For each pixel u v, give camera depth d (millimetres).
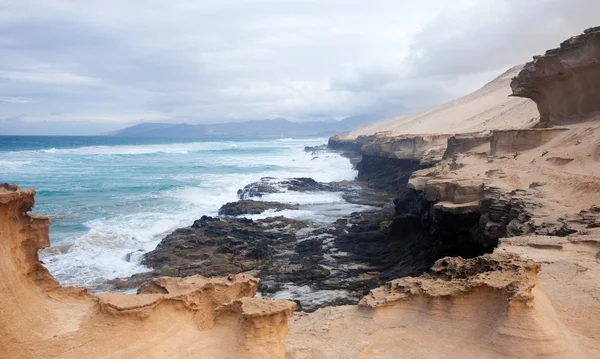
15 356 6816
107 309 7824
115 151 104438
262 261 26281
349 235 30734
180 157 92375
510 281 9750
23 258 7707
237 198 45656
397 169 55625
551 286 12188
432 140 54906
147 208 38844
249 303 8414
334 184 54938
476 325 9648
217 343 8359
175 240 28500
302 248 28562
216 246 27953
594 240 14938
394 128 100688
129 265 25031
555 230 16781
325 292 22266
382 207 41531
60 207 38500
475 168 29906
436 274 11867
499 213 20750
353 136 114250
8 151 96188
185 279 9586
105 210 37594
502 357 8695
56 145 132375
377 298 11398
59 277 22969
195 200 43250
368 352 9602
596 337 9656
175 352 7930
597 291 11664
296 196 46625
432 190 25672
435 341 9672
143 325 7895
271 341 8039
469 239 23062
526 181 23906
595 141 25969
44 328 7348
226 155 100500
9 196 7254
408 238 28969
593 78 31672
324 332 10469
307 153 110312
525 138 32625
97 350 7367
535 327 8773
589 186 19922
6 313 6926
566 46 32812
